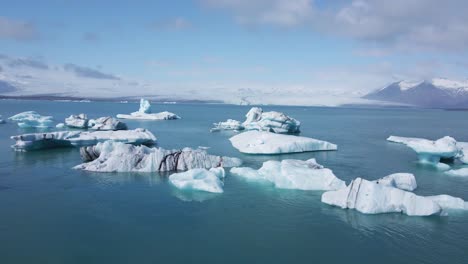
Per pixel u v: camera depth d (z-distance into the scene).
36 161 31.81
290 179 24.14
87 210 19.75
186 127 70.75
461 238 16.64
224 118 108.19
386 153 40.22
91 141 40.03
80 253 15.03
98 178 26.17
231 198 22.09
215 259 14.73
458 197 22.94
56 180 25.52
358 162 34.44
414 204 19.27
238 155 37.56
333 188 23.53
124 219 18.61
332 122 102.44
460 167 33.06
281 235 16.95
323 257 14.95
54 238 16.31
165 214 19.38
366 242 16.25
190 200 21.64
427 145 33.66
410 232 17.23
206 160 30.16
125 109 170.75
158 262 14.45
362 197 19.94
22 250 15.16
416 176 28.67
